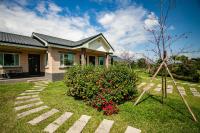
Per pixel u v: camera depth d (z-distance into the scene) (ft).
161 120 13.05
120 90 17.29
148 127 11.84
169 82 42.14
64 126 11.83
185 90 29.48
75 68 22.22
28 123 12.22
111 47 53.57
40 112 14.78
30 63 41.70
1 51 34.27
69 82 21.24
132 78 20.61
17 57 37.78
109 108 14.66
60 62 40.78
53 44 36.55
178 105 16.98
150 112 14.73
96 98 16.20
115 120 13.14
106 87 17.21
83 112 14.93
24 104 17.30
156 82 40.14
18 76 37.76
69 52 43.83
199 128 11.78
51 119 13.14
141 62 84.74
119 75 18.72
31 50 40.29
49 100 19.02
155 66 29.43
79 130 11.20
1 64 34.37
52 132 10.84
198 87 34.24
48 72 38.68
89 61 52.80
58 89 26.25
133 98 19.95
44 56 42.83
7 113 14.29
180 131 11.27
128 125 12.17
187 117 13.75
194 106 17.21
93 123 12.48
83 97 17.95
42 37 39.70
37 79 36.24
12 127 11.44
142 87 30.91
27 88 26.89
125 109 15.64
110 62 67.46
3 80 30.53
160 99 19.61
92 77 17.94
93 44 45.16
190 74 49.19
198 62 54.34
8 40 31.32
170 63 19.72
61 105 17.01
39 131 10.93
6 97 20.18
